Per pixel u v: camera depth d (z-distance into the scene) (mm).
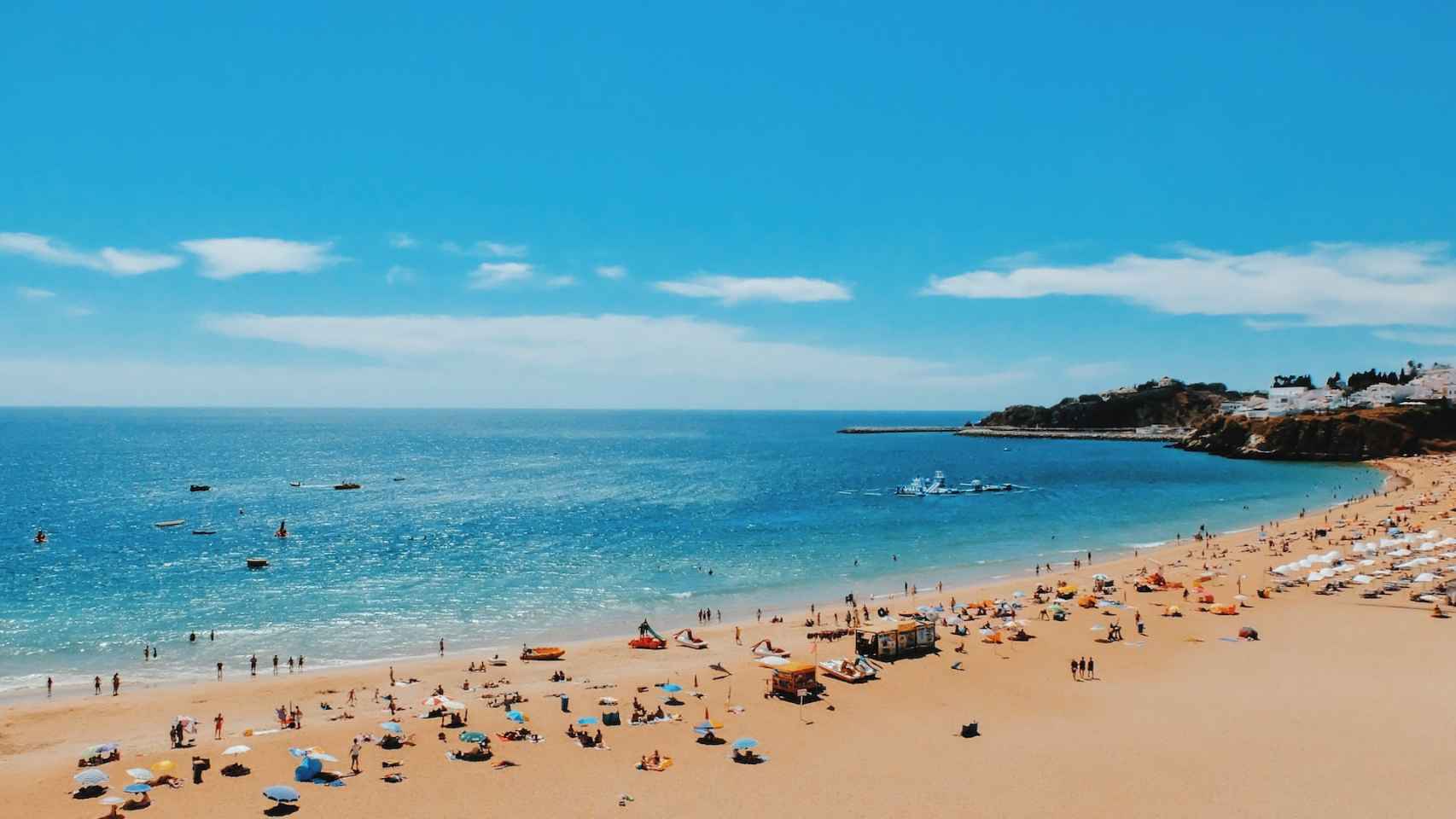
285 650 56375
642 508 129125
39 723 41406
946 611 64188
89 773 31516
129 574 80625
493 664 51969
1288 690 44375
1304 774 33562
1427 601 62344
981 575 82188
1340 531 97438
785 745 37719
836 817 30234
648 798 31984
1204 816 30156
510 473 195875
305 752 35250
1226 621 59094
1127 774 33875
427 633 60875
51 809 30672
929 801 31547
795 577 80812
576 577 79938
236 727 40938
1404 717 39719
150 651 55781
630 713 42188
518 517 119688
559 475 188750
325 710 43312
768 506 132750
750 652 54344
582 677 49000
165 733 39875
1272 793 31844
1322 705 41844
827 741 38219
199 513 124562
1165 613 61125
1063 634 56438
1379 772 33562
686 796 32156
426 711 42625
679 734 39094
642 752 36719
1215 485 162625
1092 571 81312
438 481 174500
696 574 81562
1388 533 90500
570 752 36719
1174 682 46312
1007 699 44125
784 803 31531
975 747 37188
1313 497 142375
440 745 37375
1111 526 112938
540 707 42812
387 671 51000
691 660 52438
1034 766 34875
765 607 69625
